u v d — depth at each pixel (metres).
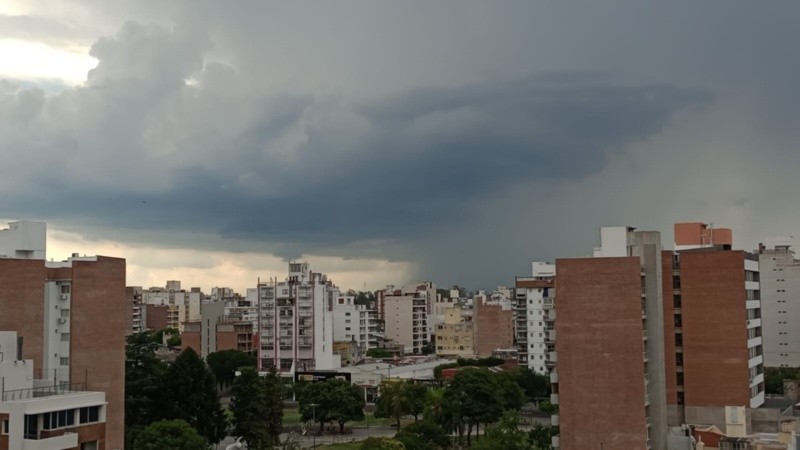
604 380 121.25
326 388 196.75
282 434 188.88
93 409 91.38
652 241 127.25
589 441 121.19
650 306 126.38
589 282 122.88
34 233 141.50
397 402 192.88
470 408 173.38
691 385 143.62
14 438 83.69
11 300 130.62
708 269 144.00
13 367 91.94
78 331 134.25
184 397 152.38
